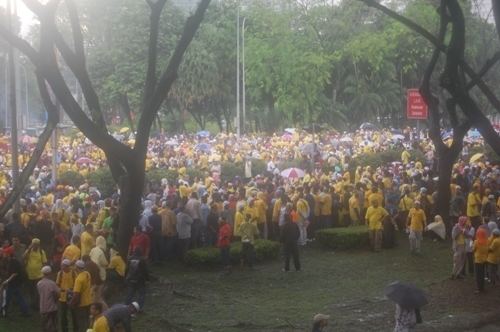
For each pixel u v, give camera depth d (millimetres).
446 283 21625
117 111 92250
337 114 72562
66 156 47500
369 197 27969
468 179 33062
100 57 72750
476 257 20391
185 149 51531
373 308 19156
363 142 55406
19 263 18641
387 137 60594
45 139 14367
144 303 19406
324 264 24828
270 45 65750
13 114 25453
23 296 19688
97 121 19984
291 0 67562
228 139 62469
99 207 26078
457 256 21859
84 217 26109
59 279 17031
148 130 20359
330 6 68812
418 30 15258
